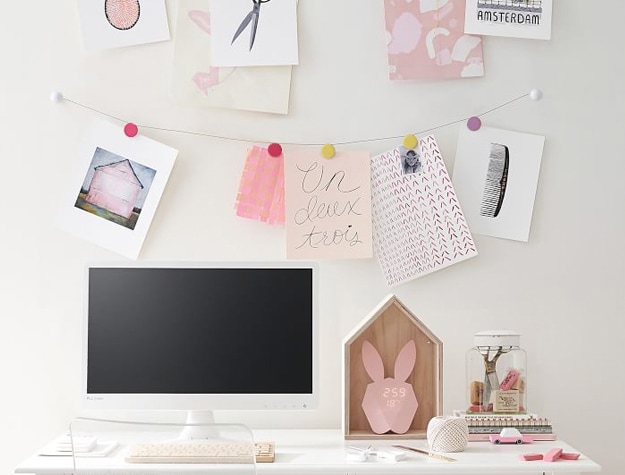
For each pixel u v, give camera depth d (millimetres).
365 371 2211
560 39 2420
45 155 2361
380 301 2381
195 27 2369
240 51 2363
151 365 2088
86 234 2354
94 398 2078
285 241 2377
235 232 2375
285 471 1878
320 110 2391
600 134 2418
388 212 2385
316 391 2100
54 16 2371
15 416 2340
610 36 2420
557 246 2406
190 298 2105
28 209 2355
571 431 2393
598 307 2404
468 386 2207
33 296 2350
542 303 2398
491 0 2391
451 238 2381
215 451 1588
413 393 2191
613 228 2414
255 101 2371
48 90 2367
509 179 2398
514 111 2412
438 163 2385
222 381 2092
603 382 2396
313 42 2393
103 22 2361
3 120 2361
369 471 1877
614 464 2395
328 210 2365
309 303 2117
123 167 2363
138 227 2354
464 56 2395
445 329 2387
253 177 2367
